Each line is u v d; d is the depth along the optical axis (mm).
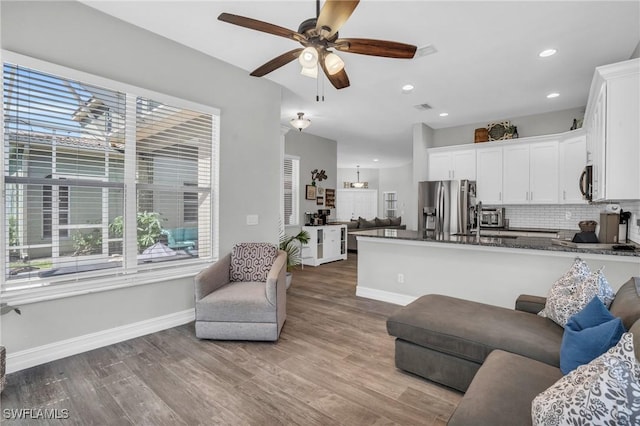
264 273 3191
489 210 5363
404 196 11523
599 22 2480
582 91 4047
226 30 2705
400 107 4746
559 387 1020
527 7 2285
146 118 2885
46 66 2285
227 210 3514
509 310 2217
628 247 2646
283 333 2902
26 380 2084
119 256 2725
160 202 3010
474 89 3998
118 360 2367
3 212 2162
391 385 2061
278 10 2395
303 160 6656
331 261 6781
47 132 2344
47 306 2326
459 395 1954
